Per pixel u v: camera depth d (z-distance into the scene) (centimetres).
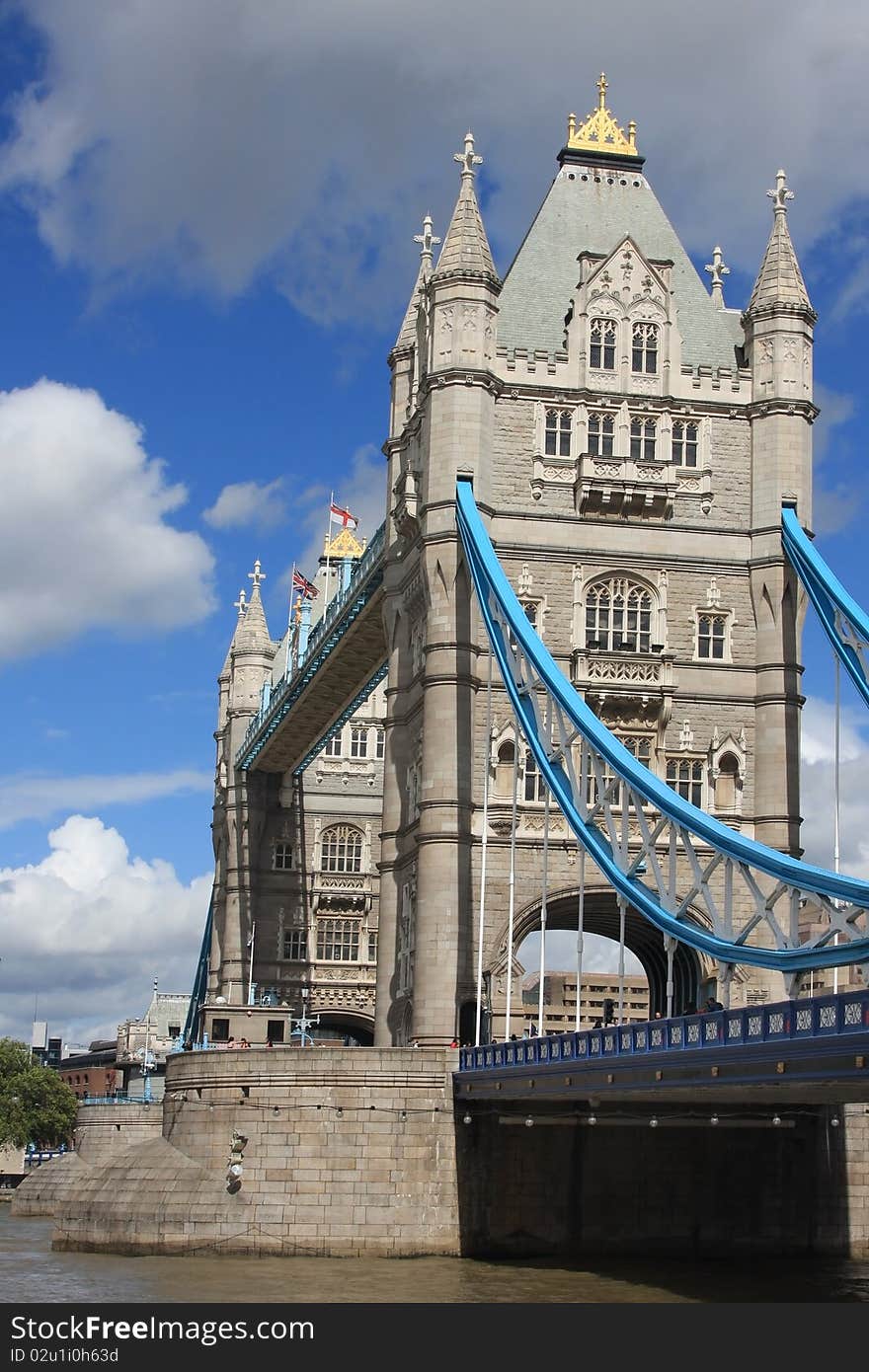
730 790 7475
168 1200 6512
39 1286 5475
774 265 7844
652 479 7606
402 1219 6412
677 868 7394
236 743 12594
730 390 7756
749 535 7644
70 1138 14175
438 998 7056
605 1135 6562
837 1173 6669
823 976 7419
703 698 7494
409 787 7756
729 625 7569
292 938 12338
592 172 8369
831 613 7006
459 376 7512
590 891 7294
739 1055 4381
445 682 7319
